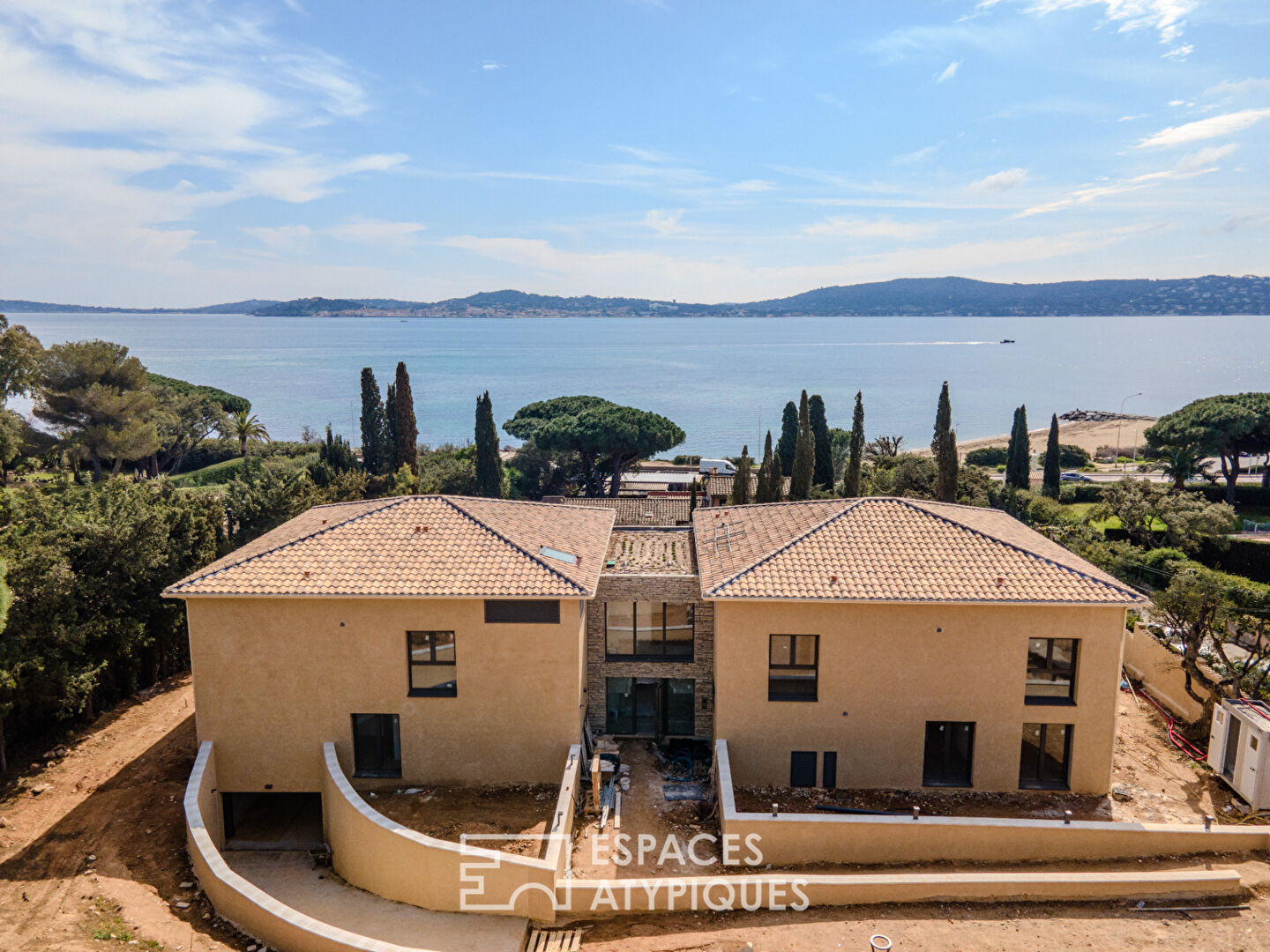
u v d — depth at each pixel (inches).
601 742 1010.7
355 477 2276.1
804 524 1060.5
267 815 1009.5
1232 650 1300.4
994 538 982.4
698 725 1053.2
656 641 1039.0
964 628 908.0
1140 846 796.0
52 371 2512.3
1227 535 2012.8
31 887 784.9
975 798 926.4
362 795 936.9
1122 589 888.3
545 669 928.9
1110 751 917.2
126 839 876.0
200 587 908.0
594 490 2861.7
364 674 935.7
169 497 1416.1
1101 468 4170.8
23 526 1073.5
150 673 1283.2
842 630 916.6
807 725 938.1
